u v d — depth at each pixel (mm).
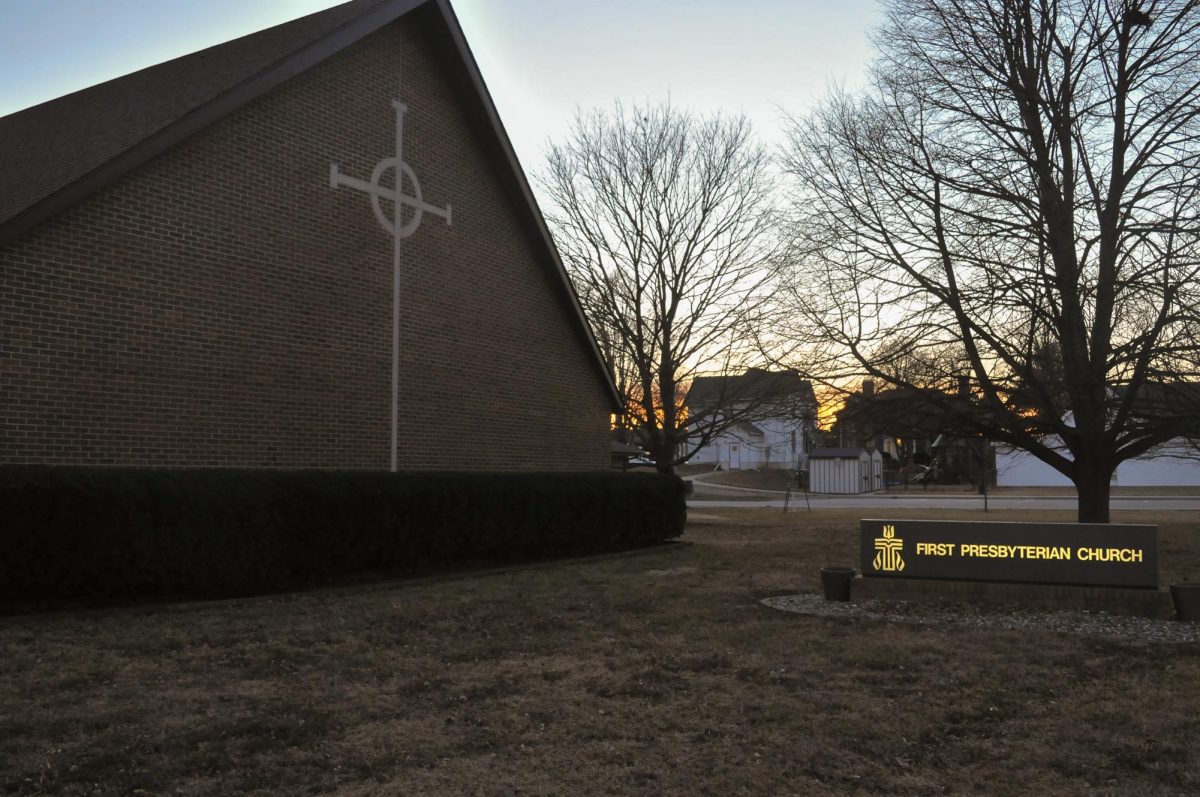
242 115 13852
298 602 11719
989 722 6484
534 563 16266
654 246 27734
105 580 10758
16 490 10078
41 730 6188
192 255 13086
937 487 59344
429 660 8445
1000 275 15852
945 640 9156
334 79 15352
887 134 17594
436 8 16641
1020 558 11297
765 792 5227
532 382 19172
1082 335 15609
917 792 5234
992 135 16797
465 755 5844
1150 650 8625
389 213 16156
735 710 6816
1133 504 38000
